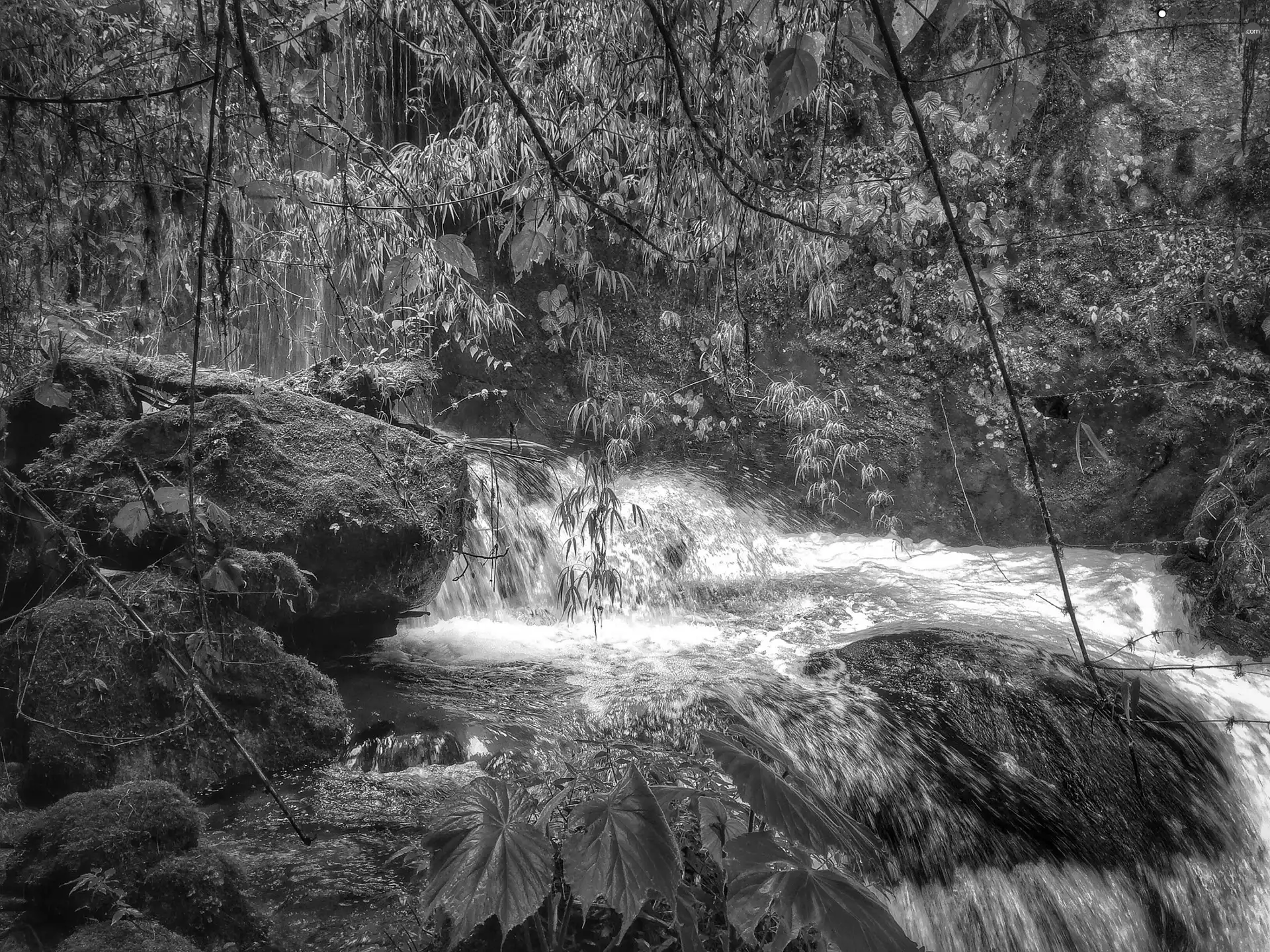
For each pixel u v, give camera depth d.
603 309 8.54
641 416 7.33
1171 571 6.84
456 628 6.01
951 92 5.93
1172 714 4.95
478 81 5.06
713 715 4.55
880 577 7.32
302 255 4.83
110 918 2.62
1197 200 7.64
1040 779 4.49
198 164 2.81
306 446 4.73
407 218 4.36
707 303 8.41
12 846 2.99
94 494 3.85
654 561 7.19
